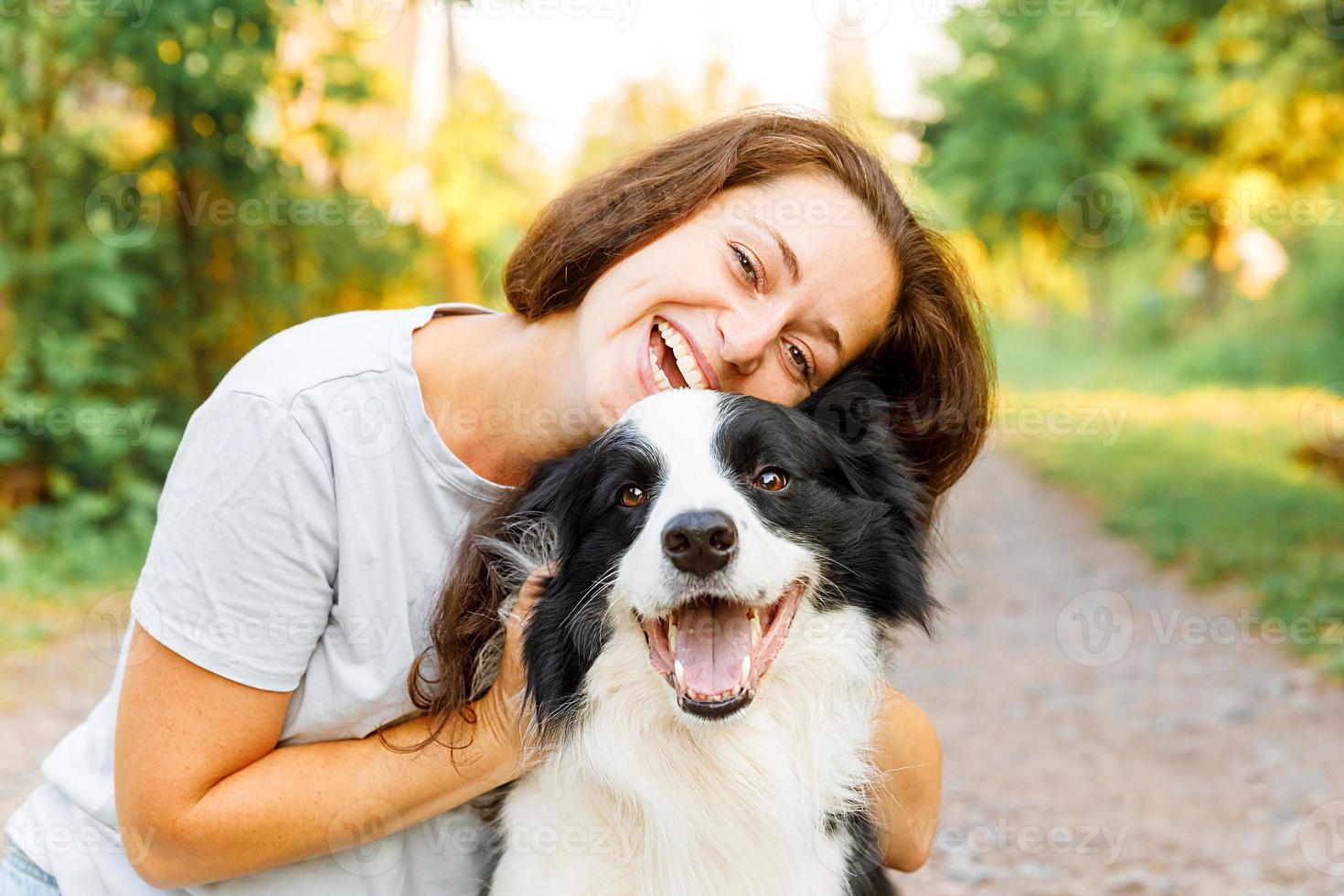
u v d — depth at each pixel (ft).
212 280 32.01
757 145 8.32
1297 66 36.86
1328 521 31.65
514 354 8.07
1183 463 45.37
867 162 8.79
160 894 7.52
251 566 7.09
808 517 8.18
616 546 8.04
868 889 8.55
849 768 8.28
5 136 28.35
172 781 6.98
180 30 27.09
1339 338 64.03
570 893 7.88
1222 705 20.58
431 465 7.61
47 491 28.45
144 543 27.09
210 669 7.04
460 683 7.52
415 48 44.21
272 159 31.24
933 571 9.60
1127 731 19.63
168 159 29.58
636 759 7.91
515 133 44.68
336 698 7.46
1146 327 92.68
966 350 9.39
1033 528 39.83
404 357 7.76
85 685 19.62
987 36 61.52
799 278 8.23
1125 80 58.54
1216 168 61.26
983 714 20.86
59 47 27.71
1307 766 17.34
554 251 8.07
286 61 32.37
